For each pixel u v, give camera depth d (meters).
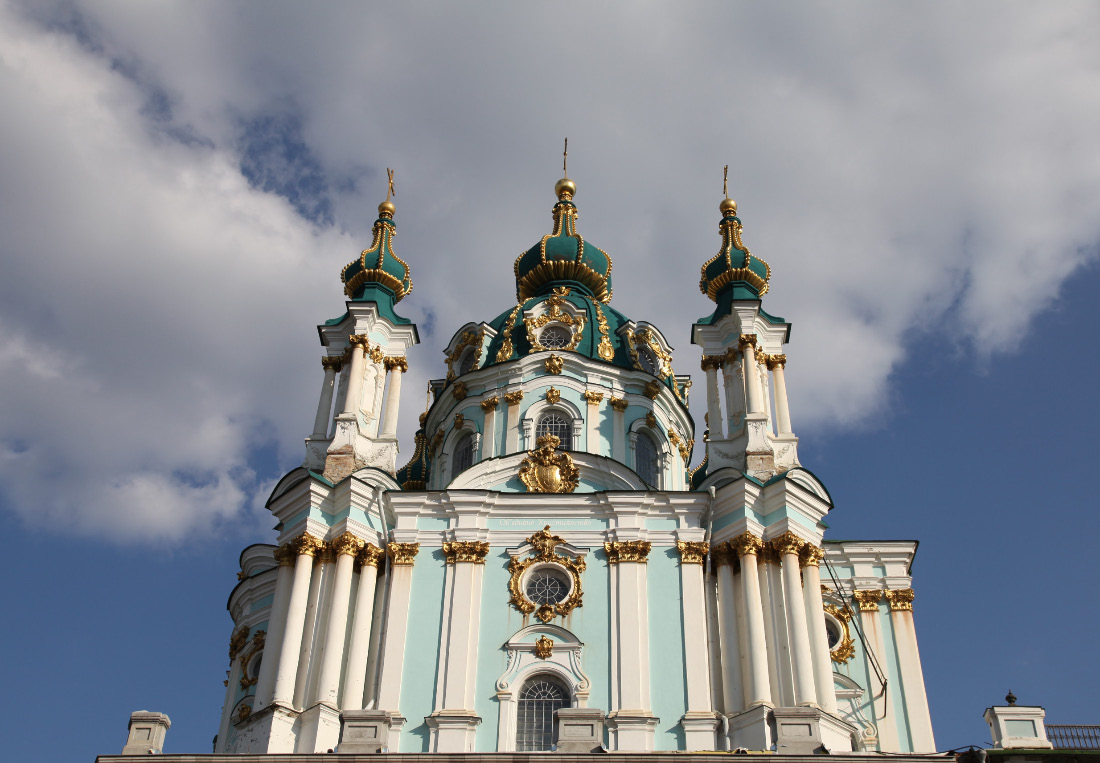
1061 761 36.72
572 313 55.19
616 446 51.06
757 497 45.09
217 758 34.00
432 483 53.06
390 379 51.34
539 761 33.09
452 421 53.44
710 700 41.25
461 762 33.28
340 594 43.25
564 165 68.44
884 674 47.56
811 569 44.12
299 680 41.78
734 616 43.03
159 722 36.22
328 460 46.94
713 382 50.31
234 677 48.59
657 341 56.03
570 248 61.53
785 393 50.28
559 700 41.59
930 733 46.12
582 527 45.19
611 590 43.59
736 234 55.62
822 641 42.69
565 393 51.94
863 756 33.56
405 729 40.94
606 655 42.19
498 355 54.28
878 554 50.31
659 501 45.34
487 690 41.66
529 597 43.81
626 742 40.09
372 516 45.59
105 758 34.22
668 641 42.38
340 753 34.09
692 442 55.84
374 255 54.34
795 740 35.72
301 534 44.50
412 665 42.28
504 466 48.16
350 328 51.78
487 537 45.03
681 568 43.97
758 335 51.44
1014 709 38.31
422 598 43.78
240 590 50.28
